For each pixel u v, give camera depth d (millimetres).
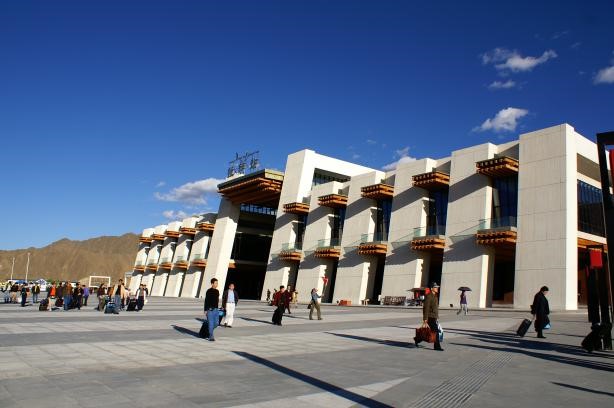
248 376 7738
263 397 6328
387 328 17922
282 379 7574
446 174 41656
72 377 7184
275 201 68250
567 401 6414
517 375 8305
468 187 39594
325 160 60125
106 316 20594
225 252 66500
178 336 13203
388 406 6016
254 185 61375
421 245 41375
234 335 14039
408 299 40531
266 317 23062
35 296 33500
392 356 10453
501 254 40938
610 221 9742
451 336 15242
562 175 34062
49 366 7996
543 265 33562
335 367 8828
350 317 24328
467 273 37812
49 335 12414
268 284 58281
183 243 80812
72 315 20984
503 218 36594
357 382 7484
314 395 6523
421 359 10094
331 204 51844
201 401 6008
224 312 16609
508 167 36219
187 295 72188
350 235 49688
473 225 38500
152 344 11258
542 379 7977
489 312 31406
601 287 12133
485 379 7879
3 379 6918
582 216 35500
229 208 67938
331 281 52281
